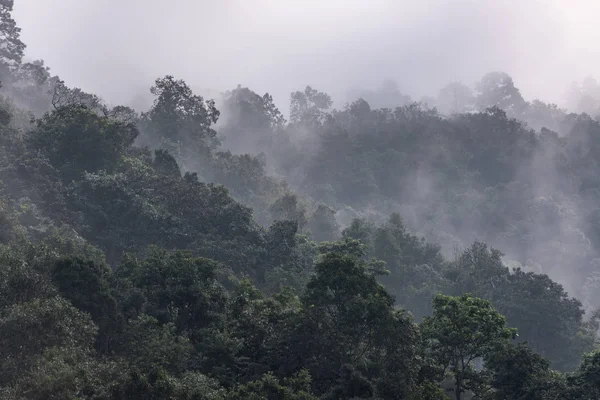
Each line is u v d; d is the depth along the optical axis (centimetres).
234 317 5356
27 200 6856
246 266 7706
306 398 4134
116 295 5238
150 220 7556
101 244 7238
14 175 7288
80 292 4756
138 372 3750
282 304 5641
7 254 4638
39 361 3666
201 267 5750
